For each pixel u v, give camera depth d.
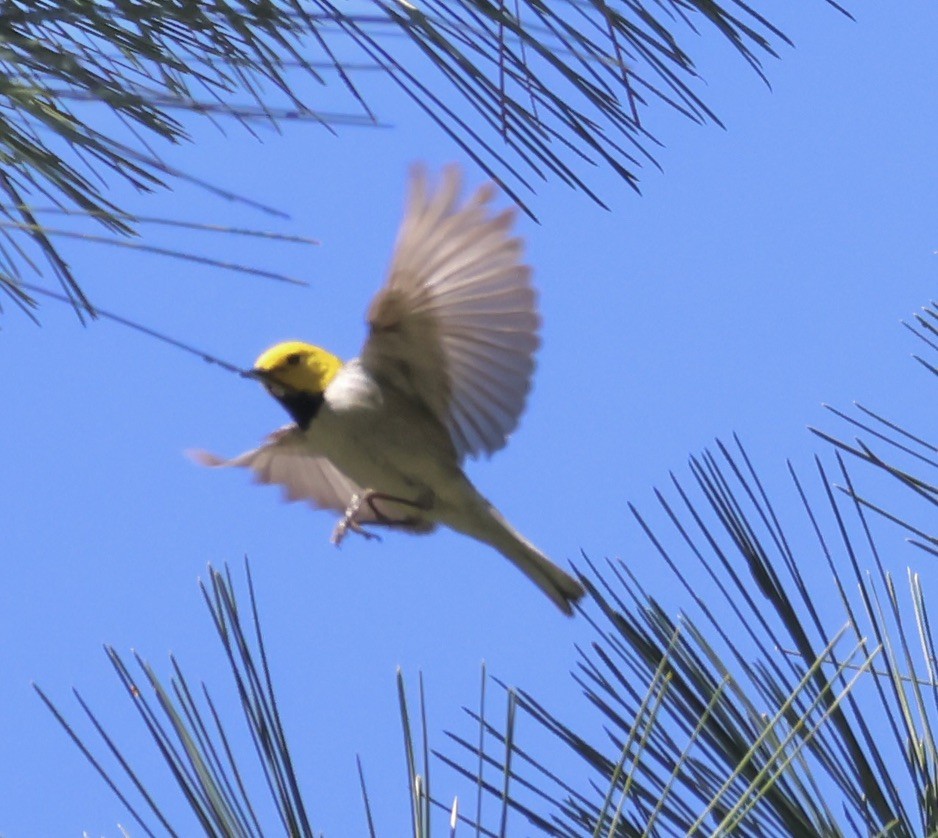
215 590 4.45
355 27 4.15
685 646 4.80
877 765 4.67
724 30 4.46
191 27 4.63
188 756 4.34
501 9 4.30
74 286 4.95
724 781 4.66
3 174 5.07
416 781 4.27
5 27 4.40
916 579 5.07
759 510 4.96
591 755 4.64
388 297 9.52
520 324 9.60
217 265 3.57
